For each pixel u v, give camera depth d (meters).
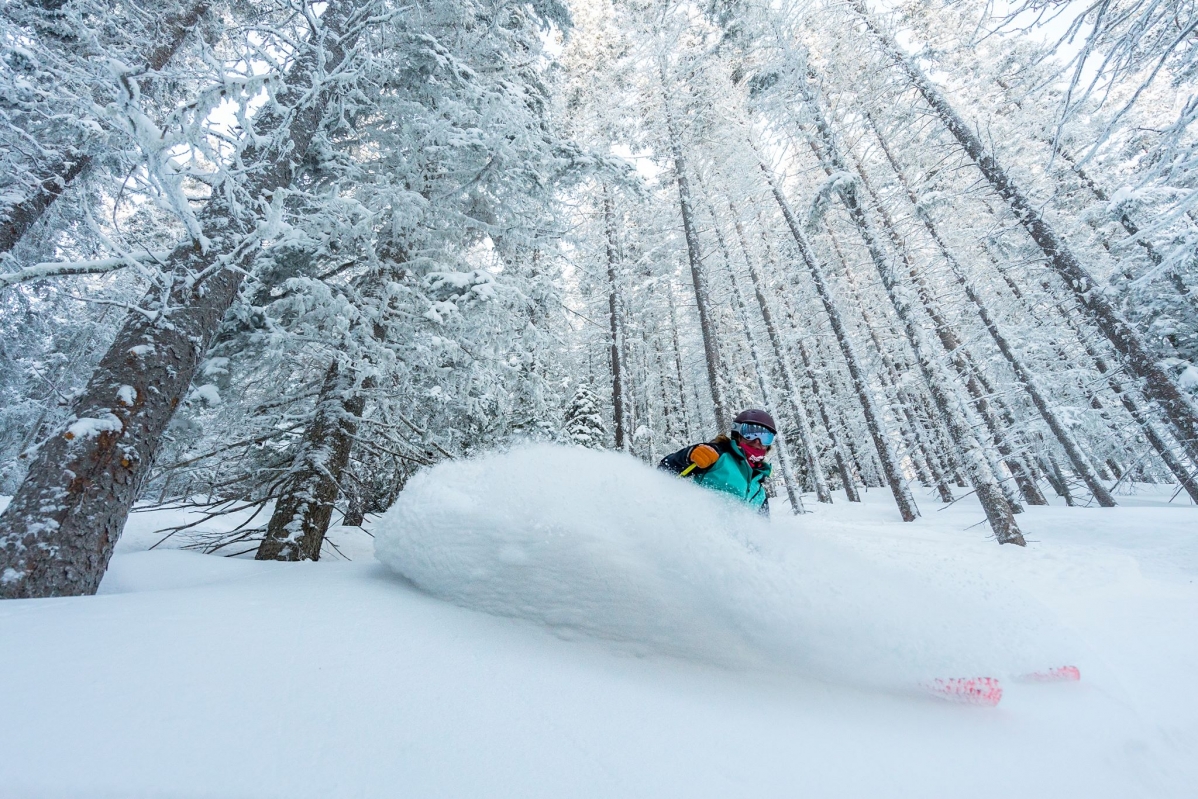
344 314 4.94
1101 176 12.25
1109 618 3.17
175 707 1.25
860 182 10.64
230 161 3.04
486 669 1.79
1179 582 4.50
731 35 12.44
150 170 2.62
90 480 2.90
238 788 0.99
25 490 2.82
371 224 5.41
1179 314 10.72
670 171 17.16
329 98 4.99
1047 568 5.15
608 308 20.08
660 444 27.05
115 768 0.99
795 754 1.41
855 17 10.05
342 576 3.04
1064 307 11.46
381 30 5.12
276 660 1.60
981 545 8.19
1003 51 10.54
